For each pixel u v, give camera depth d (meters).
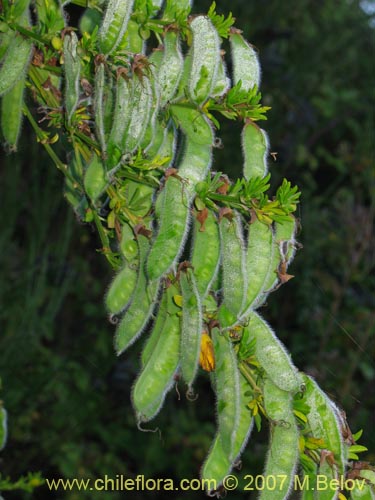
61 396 0.83
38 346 0.82
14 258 0.92
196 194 0.30
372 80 1.28
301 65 1.25
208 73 0.30
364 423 0.82
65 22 0.32
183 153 0.31
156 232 0.30
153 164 0.30
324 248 1.02
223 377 0.29
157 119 0.31
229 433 0.29
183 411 0.87
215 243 0.30
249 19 1.20
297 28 1.27
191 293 0.29
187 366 0.29
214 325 0.30
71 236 0.92
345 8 1.31
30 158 0.92
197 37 0.31
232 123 1.03
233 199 0.30
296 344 0.94
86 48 0.31
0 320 0.84
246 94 0.31
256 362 0.30
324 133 1.22
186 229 0.29
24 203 0.89
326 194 1.08
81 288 0.93
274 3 1.20
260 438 0.82
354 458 0.30
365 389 0.89
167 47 0.31
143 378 0.30
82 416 0.84
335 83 1.28
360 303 0.99
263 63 1.20
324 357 0.92
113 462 0.83
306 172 1.15
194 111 0.31
